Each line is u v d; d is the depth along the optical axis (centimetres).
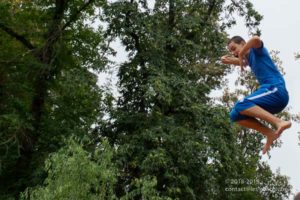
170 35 2252
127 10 2230
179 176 2042
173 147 2127
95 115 2339
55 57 2225
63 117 2331
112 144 2273
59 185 1216
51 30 2281
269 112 637
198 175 2164
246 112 630
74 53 2495
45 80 2300
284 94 627
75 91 2220
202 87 2316
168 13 2339
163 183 2109
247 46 627
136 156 2088
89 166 1237
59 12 2334
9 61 2248
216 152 2138
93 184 1252
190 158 2117
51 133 2208
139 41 2312
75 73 2191
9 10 2306
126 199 1330
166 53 2284
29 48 2336
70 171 1230
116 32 2250
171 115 2284
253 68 648
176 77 2191
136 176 2117
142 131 2116
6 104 2233
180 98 2217
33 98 2291
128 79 2336
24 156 2183
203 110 2189
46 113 2375
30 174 2102
